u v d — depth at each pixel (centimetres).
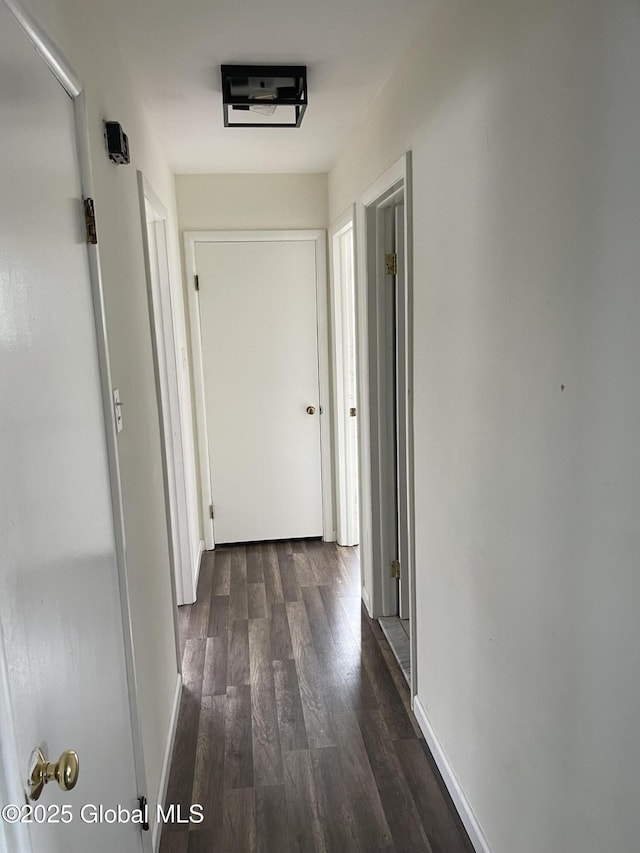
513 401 135
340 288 381
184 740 222
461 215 161
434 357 188
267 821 186
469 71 151
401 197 250
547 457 121
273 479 407
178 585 328
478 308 152
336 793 196
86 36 145
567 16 106
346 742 219
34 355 96
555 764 124
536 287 122
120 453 158
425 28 183
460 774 183
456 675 183
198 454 398
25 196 96
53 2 118
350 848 176
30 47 102
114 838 130
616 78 93
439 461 189
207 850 177
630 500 95
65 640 102
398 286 273
